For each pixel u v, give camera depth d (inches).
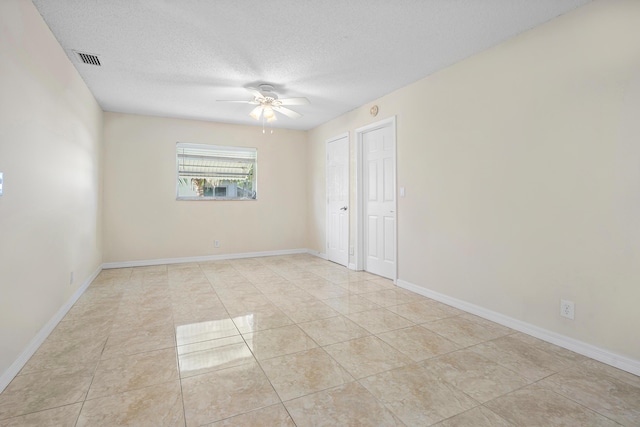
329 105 176.6
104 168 187.2
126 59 120.3
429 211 133.8
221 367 78.0
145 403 63.9
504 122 104.7
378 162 169.8
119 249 191.5
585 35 84.6
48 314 97.0
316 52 115.4
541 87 94.6
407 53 115.0
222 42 108.3
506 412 61.7
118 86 147.4
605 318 81.1
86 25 97.9
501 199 105.7
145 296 135.0
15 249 76.0
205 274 174.9
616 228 79.2
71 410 61.6
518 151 100.6
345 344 90.5
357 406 63.2
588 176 84.3
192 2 87.0
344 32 101.9
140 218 196.4
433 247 131.9
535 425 58.1
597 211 82.6
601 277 81.8
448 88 125.3
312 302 127.5
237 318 110.3
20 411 61.1
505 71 104.6
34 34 87.5
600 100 81.8
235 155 224.2
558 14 90.0
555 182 91.3
